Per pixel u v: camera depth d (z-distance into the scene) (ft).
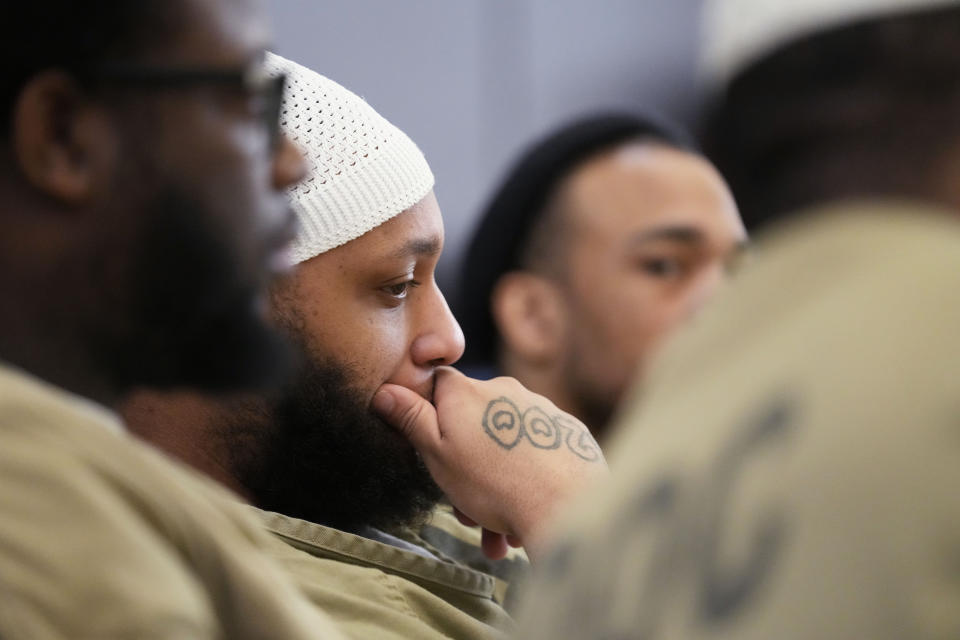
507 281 19.01
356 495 15.40
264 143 9.23
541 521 15.05
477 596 15.72
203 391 9.27
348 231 15.03
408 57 49.11
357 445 15.21
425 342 15.76
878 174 7.43
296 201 14.85
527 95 51.06
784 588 6.54
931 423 6.43
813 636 6.38
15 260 8.41
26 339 8.50
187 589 7.68
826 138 7.57
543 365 18.47
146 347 8.75
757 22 7.82
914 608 6.19
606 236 17.92
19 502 7.45
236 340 9.03
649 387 8.46
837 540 6.45
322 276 15.03
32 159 8.34
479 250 19.62
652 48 52.34
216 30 8.82
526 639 8.10
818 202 7.66
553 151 18.94
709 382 7.80
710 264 17.66
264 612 8.38
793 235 7.79
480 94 50.34
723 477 7.14
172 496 8.21
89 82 8.47
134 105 8.57
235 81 8.87
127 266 8.56
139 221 8.57
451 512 18.08
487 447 15.28
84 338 8.63
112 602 7.30
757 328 7.72
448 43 49.73
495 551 16.19
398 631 13.83
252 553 8.66
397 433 15.65
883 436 6.51
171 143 8.63
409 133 49.14
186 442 14.78
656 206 17.72
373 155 15.26
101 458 7.95
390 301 15.47
